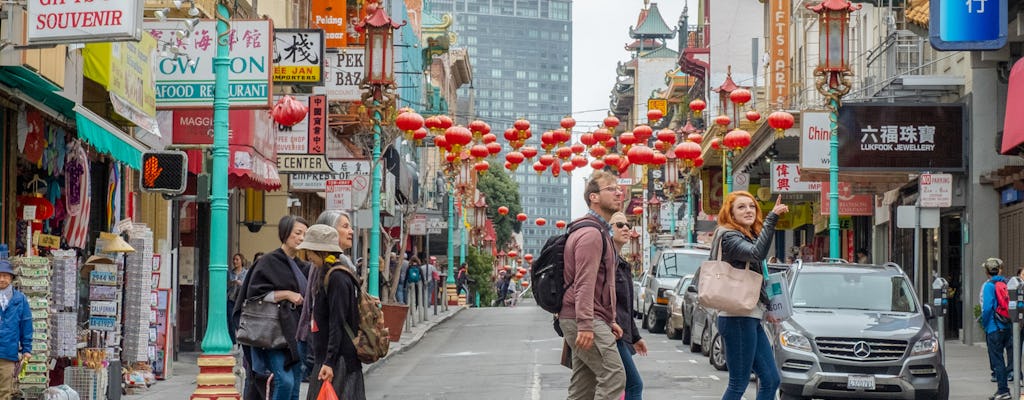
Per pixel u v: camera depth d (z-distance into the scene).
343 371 10.70
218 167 15.14
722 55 71.12
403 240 31.78
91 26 12.19
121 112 16.11
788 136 36.56
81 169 17.77
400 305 21.28
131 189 21.30
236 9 26.52
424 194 72.62
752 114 36.12
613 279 10.55
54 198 17.20
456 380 20.89
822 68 26.47
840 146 30.08
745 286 10.72
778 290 10.98
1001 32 21.70
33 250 16.11
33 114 15.98
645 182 90.38
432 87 81.25
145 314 18.64
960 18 21.75
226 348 14.95
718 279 10.73
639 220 104.88
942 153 30.05
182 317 26.83
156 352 20.31
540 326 40.31
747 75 70.81
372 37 27.31
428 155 87.69
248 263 32.78
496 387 19.52
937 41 21.83
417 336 32.84
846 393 16.23
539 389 19.11
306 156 26.95
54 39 12.23
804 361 16.33
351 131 33.44
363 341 10.73
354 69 29.02
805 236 51.53
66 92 14.50
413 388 19.61
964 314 30.16
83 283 18.00
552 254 10.56
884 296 17.44
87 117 14.86
